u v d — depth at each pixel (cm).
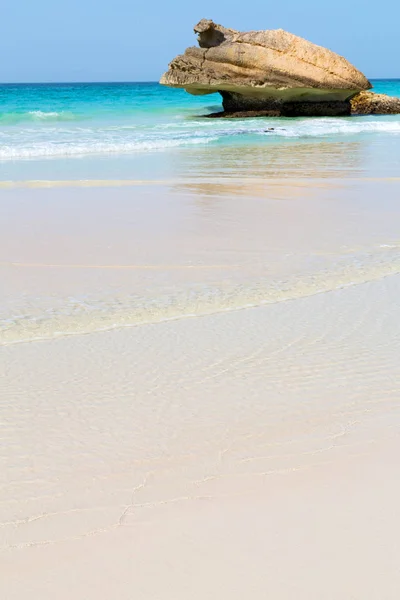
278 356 457
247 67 3434
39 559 256
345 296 588
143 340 489
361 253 736
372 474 313
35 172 1385
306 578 243
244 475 314
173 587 239
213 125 2856
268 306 562
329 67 3459
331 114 3678
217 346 475
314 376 425
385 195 1112
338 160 1638
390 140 2244
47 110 3731
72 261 703
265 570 247
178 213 955
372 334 495
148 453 337
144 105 4388
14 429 361
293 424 365
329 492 298
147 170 1438
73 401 393
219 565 250
